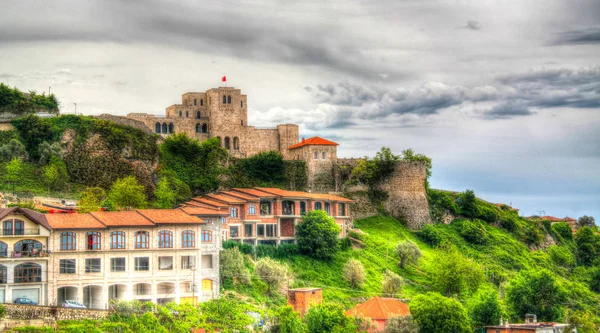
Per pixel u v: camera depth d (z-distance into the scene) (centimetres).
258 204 18888
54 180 19175
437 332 14638
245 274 16362
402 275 19425
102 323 12619
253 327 14012
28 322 12725
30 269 14012
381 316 15012
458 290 18475
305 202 19975
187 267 15188
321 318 13900
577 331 17012
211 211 16112
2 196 17862
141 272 14750
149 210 15888
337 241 19400
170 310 13775
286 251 18575
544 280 17712
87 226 14425
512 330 15488
